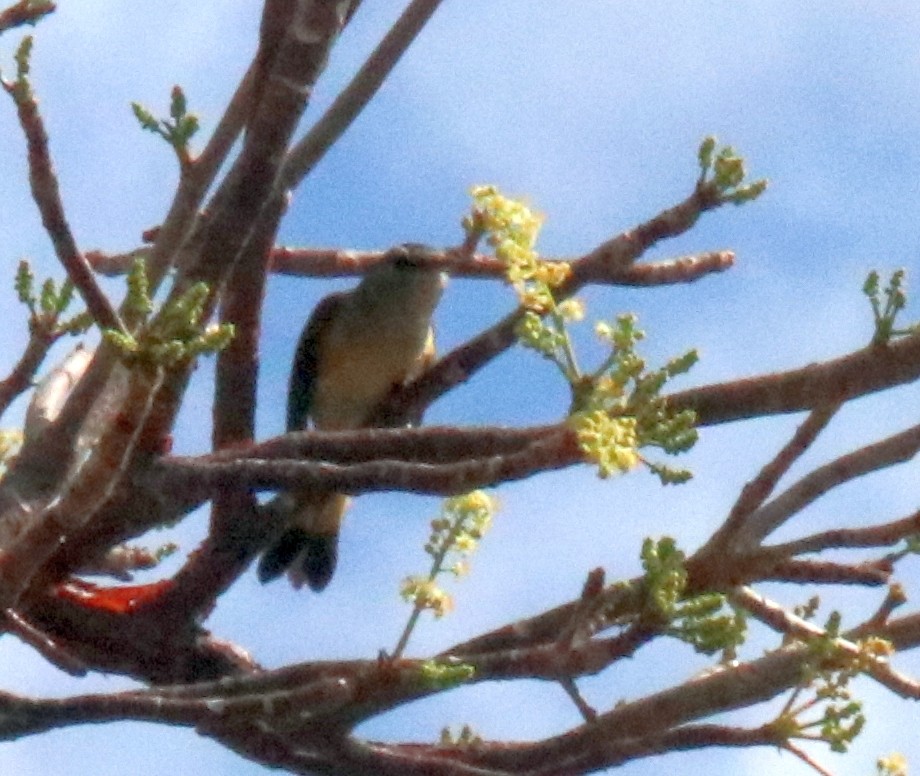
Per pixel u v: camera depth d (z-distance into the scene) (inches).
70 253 200.5
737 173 297.3
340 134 307.9
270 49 264.5
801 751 262.5
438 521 254.7
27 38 201.3
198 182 243.9
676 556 236.4
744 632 239.6
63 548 257.1
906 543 281.4
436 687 245.1
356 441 274.2
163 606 305.9
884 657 267.7
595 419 211.8
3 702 222.7
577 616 249.4
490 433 271.1
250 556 309.4
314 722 267.9
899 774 264.7
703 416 277.1
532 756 281.0
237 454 276.4
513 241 231.9
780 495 296.2
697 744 268.2
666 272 343.9
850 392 274.1
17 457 242.5
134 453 219.5
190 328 190.4
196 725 234.1
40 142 198.2
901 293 273.3
